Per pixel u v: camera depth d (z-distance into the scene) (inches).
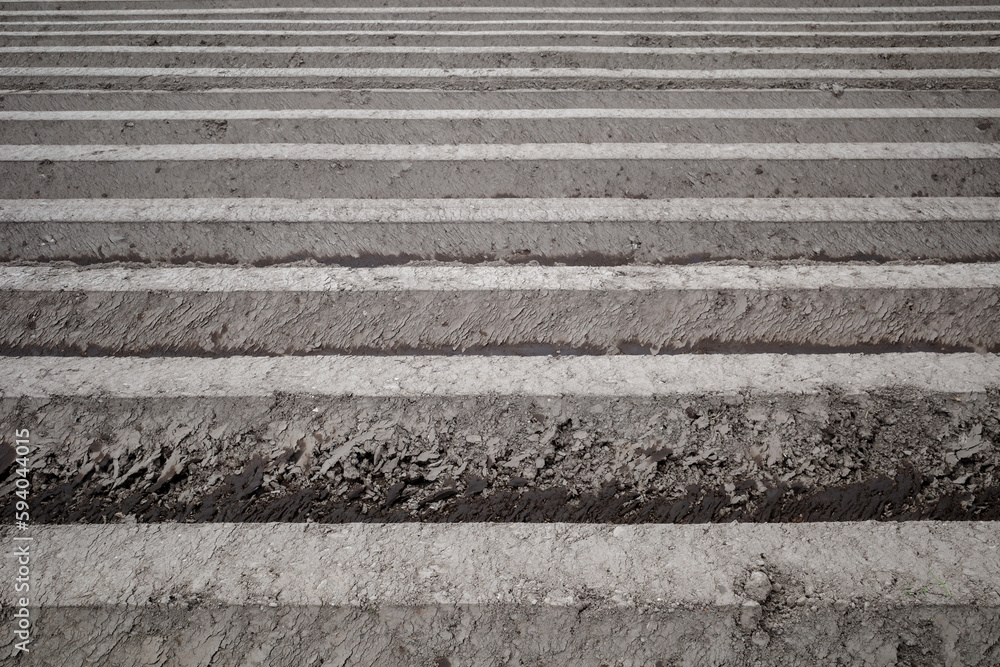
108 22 268.7
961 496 102.3
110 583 91.5
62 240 149.6
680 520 100.2
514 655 84.5
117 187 165.5
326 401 115.7
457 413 114.2
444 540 97.0
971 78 205.5
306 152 174.4
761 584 90.3
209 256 147.5
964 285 133.3
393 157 171.8
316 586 90.7
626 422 112.5
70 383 118.9
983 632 85.0
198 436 111.7
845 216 152.1
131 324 131.1
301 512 101.9
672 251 146.3
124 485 106.1
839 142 176.9
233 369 122.6
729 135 179.8
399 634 86.1
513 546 96.0
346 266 144.5
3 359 124.6
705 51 229.5
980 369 120.0
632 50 230.1
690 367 121.8
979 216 150.9
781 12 275.0
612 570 92.5
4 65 225.5
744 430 111.0
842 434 110.1
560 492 104.3
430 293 134.9
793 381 118.3
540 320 131.3
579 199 161.0
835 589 89.4
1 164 169.2
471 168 168.7
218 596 89.7
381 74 214.8
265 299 134.2
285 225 152.0
